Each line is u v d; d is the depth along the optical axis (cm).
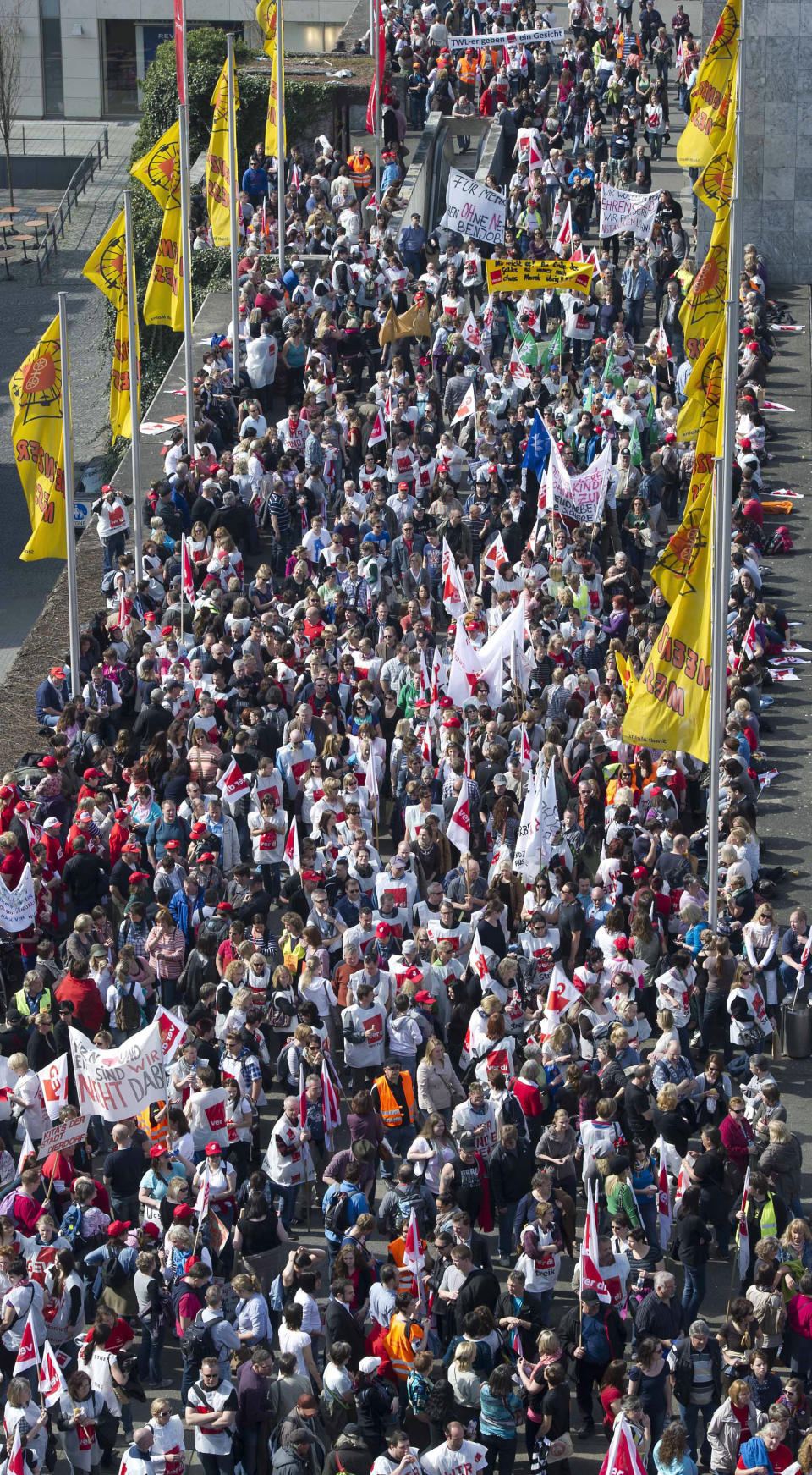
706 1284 6662
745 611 10150
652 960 7400
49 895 8081
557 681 8981
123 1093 6550
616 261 14388
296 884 7988
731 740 8744
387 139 17100
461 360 12362
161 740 8712
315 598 9744
